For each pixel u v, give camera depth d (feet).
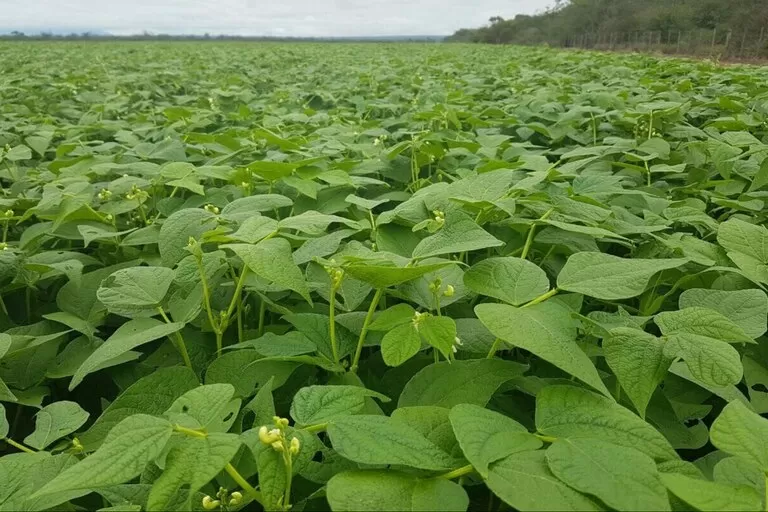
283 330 8.72
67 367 8.49
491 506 5.76
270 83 45.24
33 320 10.71
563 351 5.37
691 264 9.24
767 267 8.19
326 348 7.37
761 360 7.88
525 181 9.80
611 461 4.50
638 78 37.76
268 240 6.86
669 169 13.88
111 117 27.94
